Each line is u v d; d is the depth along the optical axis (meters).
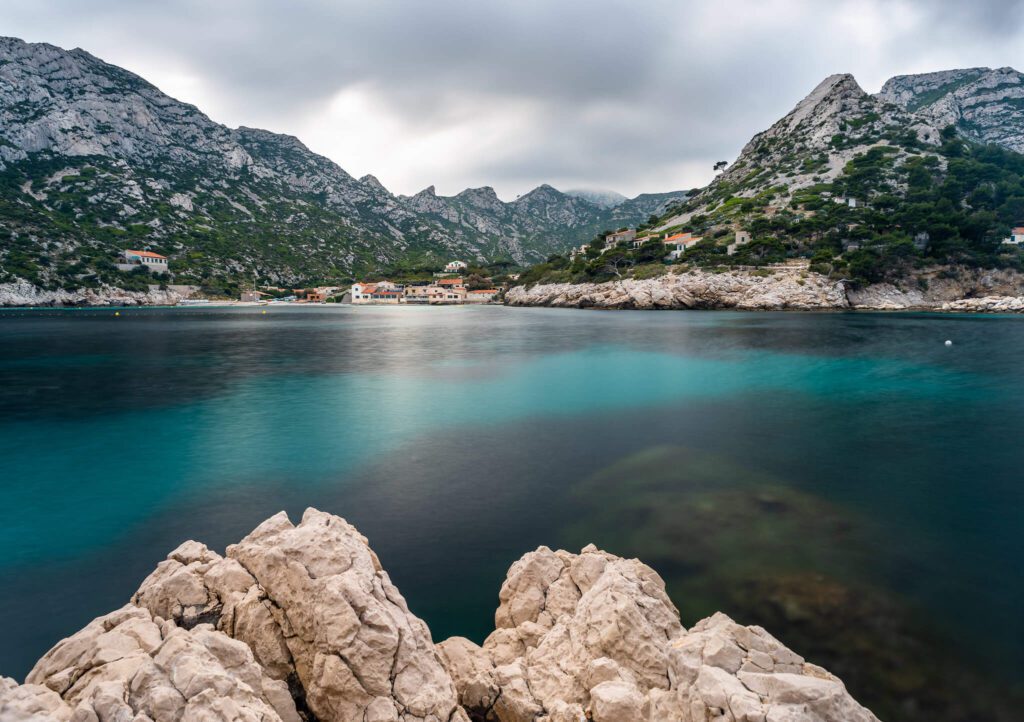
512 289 195.38
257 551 8.70
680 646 7.48
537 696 7.52
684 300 119.94
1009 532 14.13
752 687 6.29
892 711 7.88
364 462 20.70
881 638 9.53
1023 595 11.00
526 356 52.88
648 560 12.52
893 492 17.16
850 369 42.22
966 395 32.88
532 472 19.34
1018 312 94.06
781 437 23.86
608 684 7.12
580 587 10.12
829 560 12.50
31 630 10.27
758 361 46.69
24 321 101.19
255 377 41.31
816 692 6.05
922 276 108.44
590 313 122.75
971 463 20.09
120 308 157.38
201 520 15.53
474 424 26.69
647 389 35.50
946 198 116.31
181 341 68.62
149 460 21.06
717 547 13.21
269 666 7.49
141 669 6.18
